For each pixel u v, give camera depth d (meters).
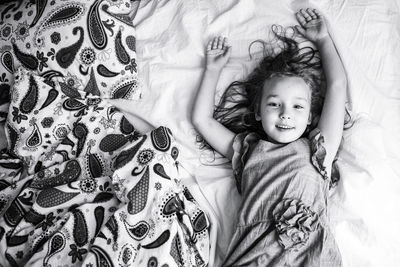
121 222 0.95
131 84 1.18
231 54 1.16
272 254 0.93
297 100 1.00
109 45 1.15
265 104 1.02
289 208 0.94
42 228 0.99
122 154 1.04
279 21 1.14
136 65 1.20
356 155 1.00
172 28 1.22
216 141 1.09
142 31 1.24
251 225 0.97
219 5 1.20
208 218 1.05
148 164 1.00
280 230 0.92
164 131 1.05
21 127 1.13
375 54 1.08
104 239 0.93
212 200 1.06
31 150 1.12
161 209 0.96
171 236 0.93
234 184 1.07
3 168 1.15
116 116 1.14
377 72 1.07
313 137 1.00
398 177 0.98
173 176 1.02
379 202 0.96
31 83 1.15
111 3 1.18
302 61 1.09
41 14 1.16
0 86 1.22
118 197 1.00
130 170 1.01
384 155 0.99
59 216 1.01
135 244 0.94
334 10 1.12
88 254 0.92
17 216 1.03
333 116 1.01
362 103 1.05
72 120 1.14
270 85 1.02
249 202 0.99
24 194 1.06
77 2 1.15
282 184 0.97
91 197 1.03
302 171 0.97
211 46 1.15
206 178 1.08
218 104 1.14
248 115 1.13
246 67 1.13
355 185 0.97
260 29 1.15
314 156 0.98
